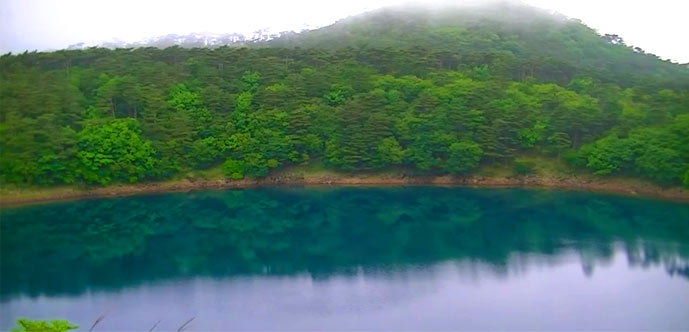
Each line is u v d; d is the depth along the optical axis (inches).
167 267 2255.2
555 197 3545.8
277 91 4052.7
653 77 5113.2
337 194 3641.7
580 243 2605.8
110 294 1929.1
